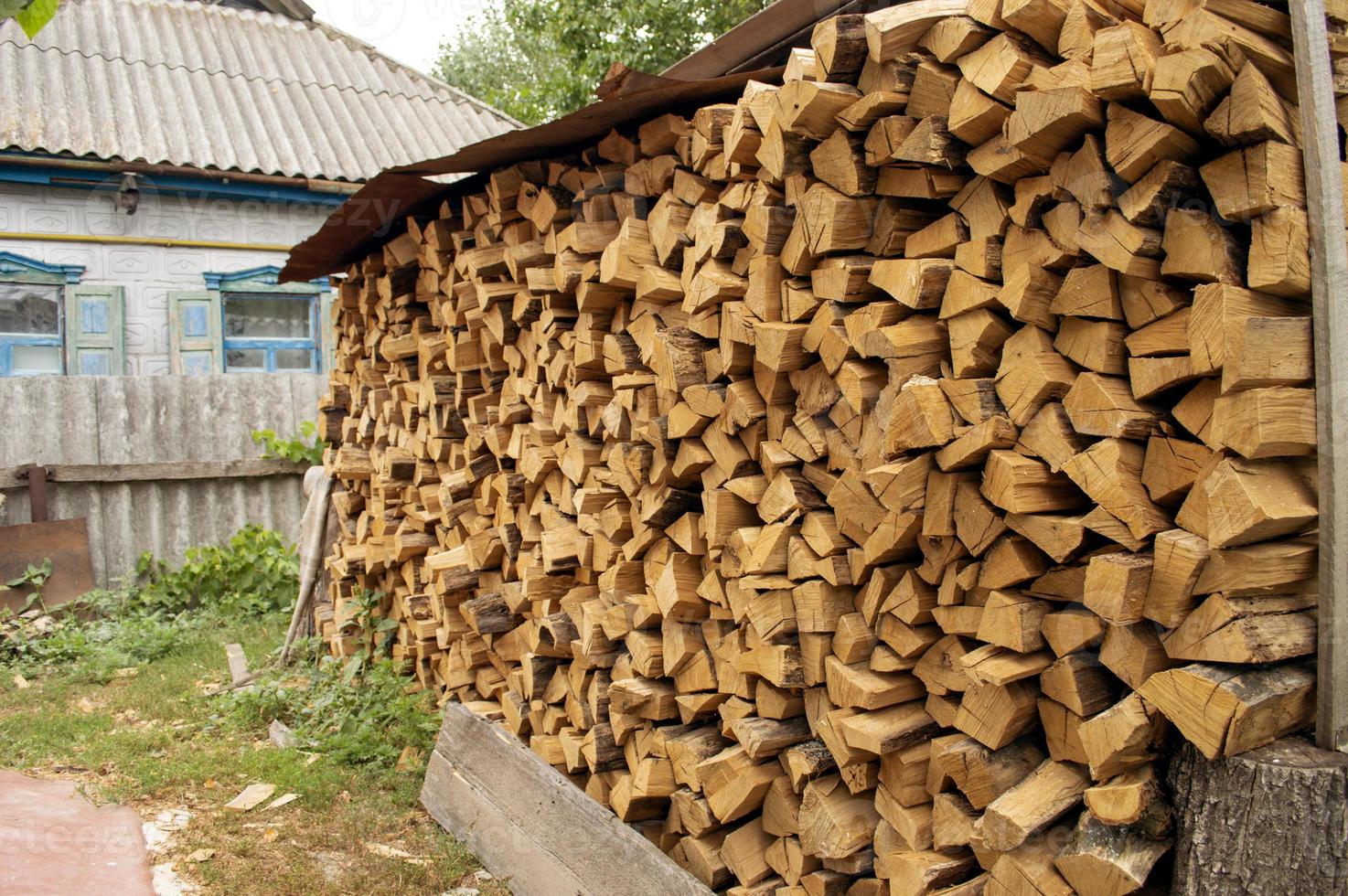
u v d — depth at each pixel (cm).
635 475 284
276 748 424
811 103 208
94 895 290
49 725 451
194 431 772
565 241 315
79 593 689
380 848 332
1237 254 160
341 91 1061
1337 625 156
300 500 794
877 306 207
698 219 262
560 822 293
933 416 194
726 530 256
